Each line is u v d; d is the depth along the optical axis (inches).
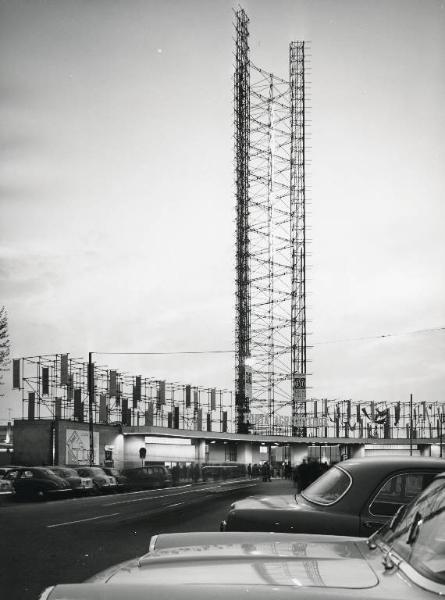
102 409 2298.2
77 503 1026.1
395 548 104.8
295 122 3486.7
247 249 3420.3
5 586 324.2
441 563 85.2
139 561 109.7
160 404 2628.0
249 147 3437.5
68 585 83.4
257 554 110.9
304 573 94.0
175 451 2837.1
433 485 115.3
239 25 3405.5
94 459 2118.6
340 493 235.0
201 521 677.9
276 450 4028.1
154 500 1096.2
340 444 3838.6
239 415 3405.5
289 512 232.7
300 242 3494.1
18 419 1968.5
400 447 3959.2
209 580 91.2
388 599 78.6
